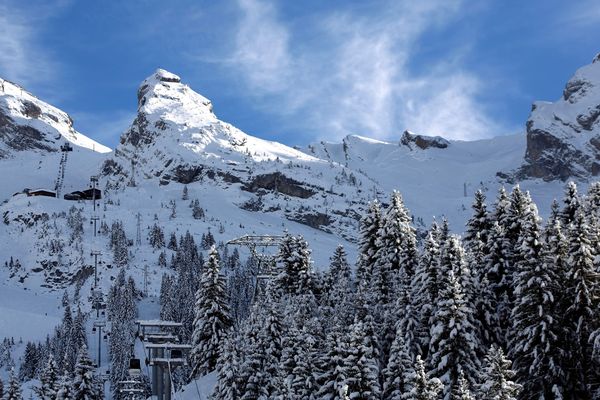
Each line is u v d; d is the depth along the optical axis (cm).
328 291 10188
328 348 6862
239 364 7325
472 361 6825
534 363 6488
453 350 6812
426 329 7412
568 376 6544
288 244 10656
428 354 7131
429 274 7506
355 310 8069
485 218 8600
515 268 7738
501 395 5372
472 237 8594
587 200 8700
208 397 7475
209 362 8988
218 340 8950
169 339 9306
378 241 9594
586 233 6644
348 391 6450
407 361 6594
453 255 7412
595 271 6612
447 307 6919
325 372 6881
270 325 8144
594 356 6419
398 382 6512
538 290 6606
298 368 6881
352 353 6544
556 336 6469
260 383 7275
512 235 8194
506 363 5466
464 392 5534
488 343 7394
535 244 6725
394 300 8125
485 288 7506
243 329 8462
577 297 6462
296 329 7425
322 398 6538
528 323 6694
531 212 6981
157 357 9019
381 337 7675
